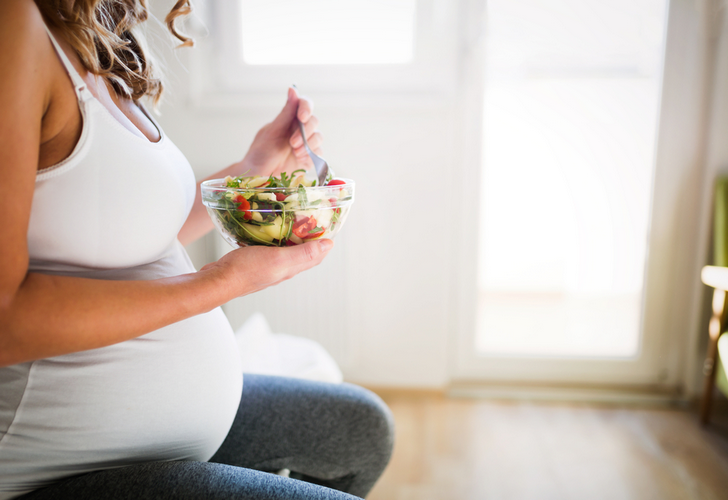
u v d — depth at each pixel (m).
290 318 1.91
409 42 1.82
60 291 0.44
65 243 0.53
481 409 1.93
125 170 0.54
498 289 2.95
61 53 0.48
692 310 1.94
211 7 1.81
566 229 2.79
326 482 0.81
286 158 0.88
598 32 1.78
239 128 1.82
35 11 0.44
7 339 0.42
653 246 1.94
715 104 1.79
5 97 0.41
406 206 1.88
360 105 1.78
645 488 1.48
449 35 1.78
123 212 0.55
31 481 0.54
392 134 1.82
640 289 2.01
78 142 0.51
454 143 1.85
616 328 2.49
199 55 1.79
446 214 1.88
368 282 1.95
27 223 0.43
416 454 1.66
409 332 1.99
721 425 1.81
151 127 0.67
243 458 0.78
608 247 2.70
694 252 1.92
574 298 2.83
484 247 2.91
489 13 1.76
